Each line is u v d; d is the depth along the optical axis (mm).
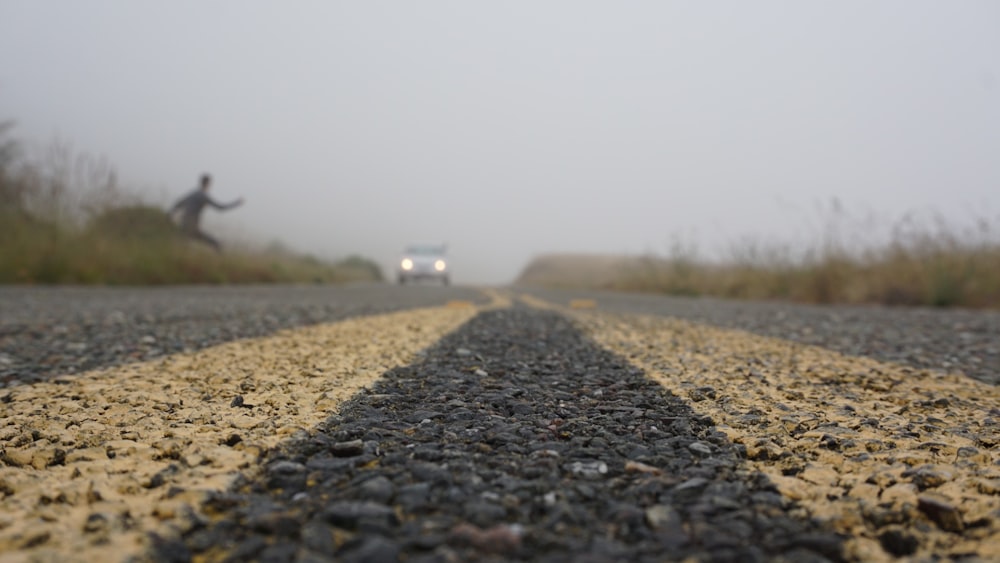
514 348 4270
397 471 1556
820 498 1449
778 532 1267
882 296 11578
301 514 1287
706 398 2639
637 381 3023
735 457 1782
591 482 1540
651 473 1604
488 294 16688
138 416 2154
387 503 1349
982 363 3879
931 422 2268
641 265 23016
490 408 2389
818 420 2215
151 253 15180
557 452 1780
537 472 1575
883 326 6430
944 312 9000
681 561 1124
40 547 1123
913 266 11672
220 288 15234
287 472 1552
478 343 4512
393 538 1177
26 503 1329
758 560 1130
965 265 10922
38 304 7871
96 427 1984
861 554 1185
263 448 1747
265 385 2744
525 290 22562
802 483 1536
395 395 2557
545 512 1341
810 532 1271
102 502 1336
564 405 2469
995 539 1236
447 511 1317
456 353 3926
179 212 18141
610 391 2773
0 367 3344
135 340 4488
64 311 6879
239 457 1660
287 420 2082
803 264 14094
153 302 8781
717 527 1277
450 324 6082
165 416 2156
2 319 5895
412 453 1724
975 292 10477
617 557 1134
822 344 4781
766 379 3109
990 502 1394
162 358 3590
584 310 9172
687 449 1860
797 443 1916
